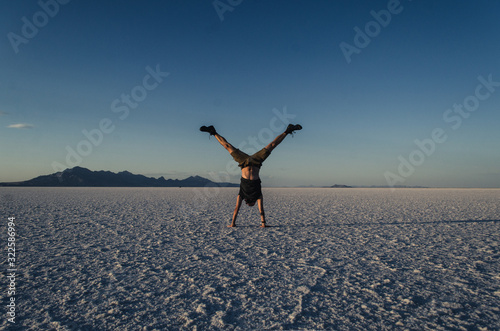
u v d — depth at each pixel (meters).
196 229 7.33
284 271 3.97
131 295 3.14
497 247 5.40
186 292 3.23
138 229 7.36
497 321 2.56
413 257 4.69
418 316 2.65
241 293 3.20
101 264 4.30
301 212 11.48
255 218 9.51
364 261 4.45
